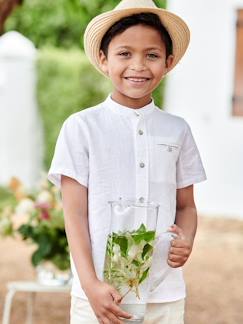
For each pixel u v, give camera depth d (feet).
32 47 47.85
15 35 48.26
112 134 10.09
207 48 40.78
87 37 10.37
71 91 47.03
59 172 9.94
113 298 9.38
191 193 10.69
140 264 9.45
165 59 10.24
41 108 47.39
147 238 9.42
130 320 9.55
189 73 41.11
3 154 47.39
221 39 40.52
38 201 17.35
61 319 21.03
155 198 10.11
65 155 9.98
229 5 40.24
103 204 9.93
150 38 9.91
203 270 28.40
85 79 47.19
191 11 40.78
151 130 10.25
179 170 10.55
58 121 47.11
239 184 40.70
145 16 9.95
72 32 69.26
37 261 17.06
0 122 47.42
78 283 10.03
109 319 9.45
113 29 9.98
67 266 17.16
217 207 41.14
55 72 47.19
